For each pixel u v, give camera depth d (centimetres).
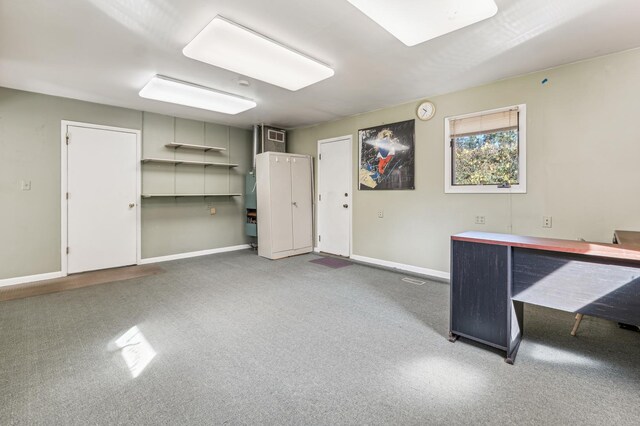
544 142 322
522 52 282
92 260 442
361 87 374
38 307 306
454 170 392
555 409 162
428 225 419
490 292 219
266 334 248
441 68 317
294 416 158
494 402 167
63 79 347
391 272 436
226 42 250
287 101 430
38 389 179
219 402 168
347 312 293
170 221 519
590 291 185
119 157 461
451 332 237
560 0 206
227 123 571
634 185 279
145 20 229
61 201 414
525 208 336
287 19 227
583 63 298
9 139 377
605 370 197
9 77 341
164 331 254
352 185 518
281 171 539
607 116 288
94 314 288
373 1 191
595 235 297
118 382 185
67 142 417
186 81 351
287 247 547
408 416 158
